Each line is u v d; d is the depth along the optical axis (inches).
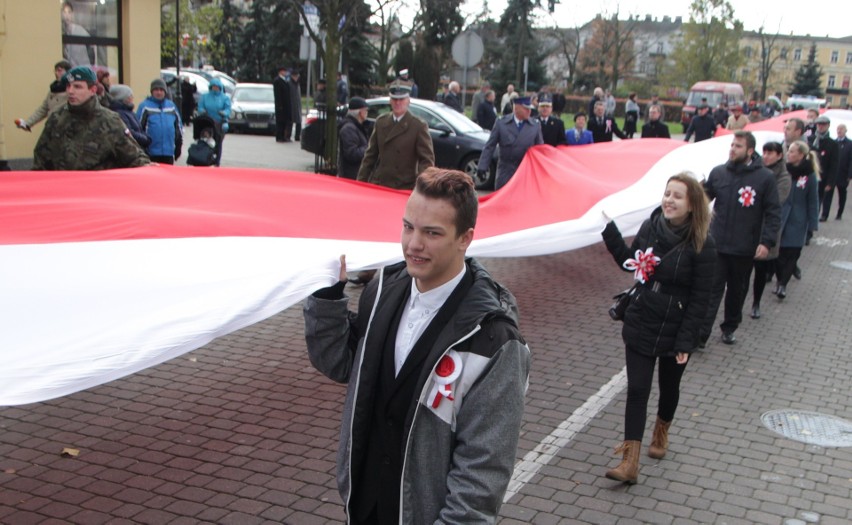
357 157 394.9
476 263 96.7
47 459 188.2
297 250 156.3
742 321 341.7
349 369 104.1
